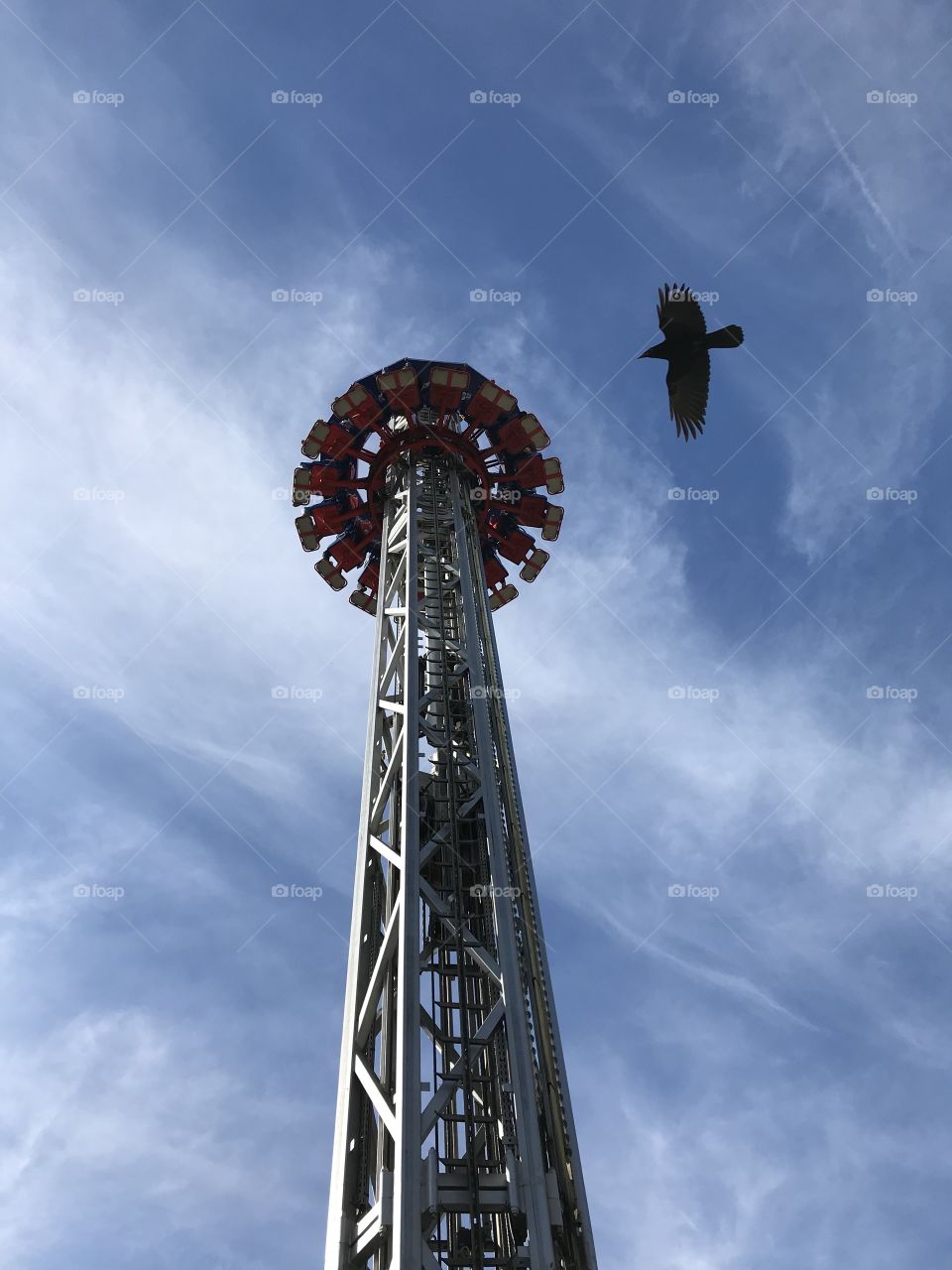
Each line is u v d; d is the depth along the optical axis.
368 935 27.62
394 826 29.83
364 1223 21.98
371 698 33.56
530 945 26.97
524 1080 23.22
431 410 44.81
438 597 37.25
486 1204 21.81
